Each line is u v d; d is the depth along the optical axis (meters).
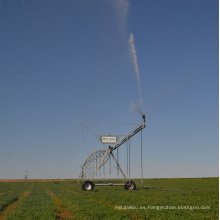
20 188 59.56
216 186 55.97
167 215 19.19
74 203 24.47
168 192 37.81
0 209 23.58
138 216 19.11
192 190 42.91
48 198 31.58
